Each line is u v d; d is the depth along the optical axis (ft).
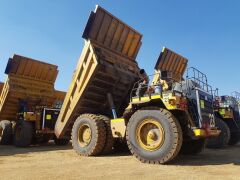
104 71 27.91
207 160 23.43
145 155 21.72
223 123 33.35
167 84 24.64
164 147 20.89
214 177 16.28
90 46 27.32
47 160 23.99
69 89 30.01
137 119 22.61
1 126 42.24
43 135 40.42
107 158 24.94
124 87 30.86
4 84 43.50
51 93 46.68
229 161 22.80
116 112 30.91
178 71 43.80
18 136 39.06
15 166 20.86
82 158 25.16
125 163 21.77
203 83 25.31
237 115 38.11
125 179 15.94
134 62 32.78
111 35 29.40
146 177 16.43
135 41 32.19
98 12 27.32
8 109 44.04
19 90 42.50
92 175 17.15
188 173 17.56
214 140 33.35
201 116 22.62
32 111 41.39
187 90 23.43
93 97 29.71
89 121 26.96
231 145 37.81
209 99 24.93
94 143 26.16
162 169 19.03
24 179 16.20
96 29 27.78
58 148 36.01
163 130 21.09
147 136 22.16
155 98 22.62
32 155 27.86
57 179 16.15
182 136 21.63
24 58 42.29
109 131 26.99
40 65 44.29
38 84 45.11
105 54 28.50
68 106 30.40
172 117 21.17
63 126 31.14
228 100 36.78
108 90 29.96
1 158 25.80
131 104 24.23
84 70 27.99
